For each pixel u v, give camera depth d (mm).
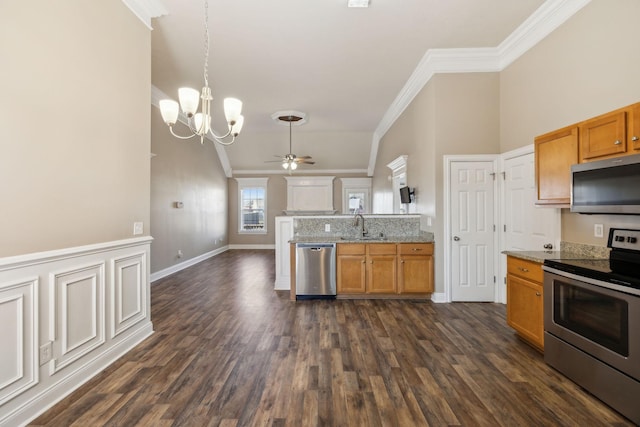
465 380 2240
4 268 1686
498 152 4047
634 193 1975
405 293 4227
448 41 3686
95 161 2336
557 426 1758
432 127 4145
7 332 1717
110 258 2510
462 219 4086
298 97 5484
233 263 7285
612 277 1875
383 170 7648
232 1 2920
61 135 2041
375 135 8438
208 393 2084
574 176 2430
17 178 1764
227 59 4062
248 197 10164
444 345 2818
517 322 2891
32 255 1823
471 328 3223
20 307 1781
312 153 9273
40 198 1896
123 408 1924
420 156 4668
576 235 2834
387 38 3598
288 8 3025
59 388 2014
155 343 2873
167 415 1859
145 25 2963
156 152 5508
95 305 2342
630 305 1769
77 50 2168
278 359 2562
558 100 3029
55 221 1995
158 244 5613
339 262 4227
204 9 3029
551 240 3139
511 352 2676
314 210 9938
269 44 3695
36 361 1863
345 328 3240
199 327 3273
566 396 2041
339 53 3930
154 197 5477
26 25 1812
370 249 4203
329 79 4715
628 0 2324
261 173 10062
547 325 2438
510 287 3008
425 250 4160
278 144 8891
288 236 4840
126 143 2693
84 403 1973
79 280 2197
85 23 2236
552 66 3104
